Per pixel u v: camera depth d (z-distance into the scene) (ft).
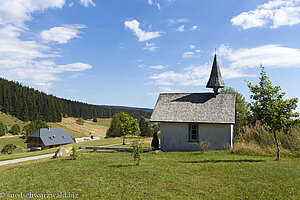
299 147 55.83
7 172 48.26
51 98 469.16
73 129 389.19
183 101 83.46
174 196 27.30
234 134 95.14
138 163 46.85
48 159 68.74
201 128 73.51
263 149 58.08
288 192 27.25
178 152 69.51
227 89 119.14
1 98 378.32
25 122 367.86
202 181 32.91
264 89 47.03
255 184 30.66
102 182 34.06
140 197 27.22
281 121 44.27
